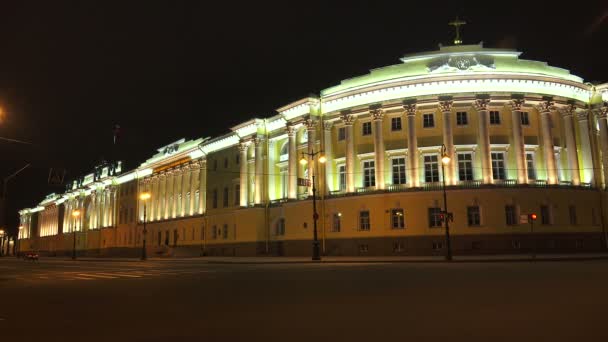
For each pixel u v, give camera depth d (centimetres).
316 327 856
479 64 4219
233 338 776
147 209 8681
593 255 3488
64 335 829
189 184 7388
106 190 10400
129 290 1633
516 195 4009
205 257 5653
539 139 4269
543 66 4338
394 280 1758
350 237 4422
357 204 4416
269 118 5622
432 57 4331
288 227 5009
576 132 4491
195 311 1083
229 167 6297
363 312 1012
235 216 5891
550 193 4081
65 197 12612
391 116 4469
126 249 9006
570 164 4319
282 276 2127
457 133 4234
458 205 4038
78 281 2136
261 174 5584
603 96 4481
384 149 4422
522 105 4238
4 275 2738
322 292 1410
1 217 6353
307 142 4944
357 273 2191
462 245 3981
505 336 743
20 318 1032
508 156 4178
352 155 4597
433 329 812
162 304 1220
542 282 1539
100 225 10475
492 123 4241
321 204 4700
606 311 953
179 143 7706
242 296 1359
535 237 3975
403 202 4191
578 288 1346
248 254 5538
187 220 7212
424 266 2669
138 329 873
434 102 4272
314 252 3716
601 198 4312
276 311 1055
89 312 1107
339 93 4694
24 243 15588
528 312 957
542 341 703
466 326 830
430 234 4066
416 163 4247
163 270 2925
